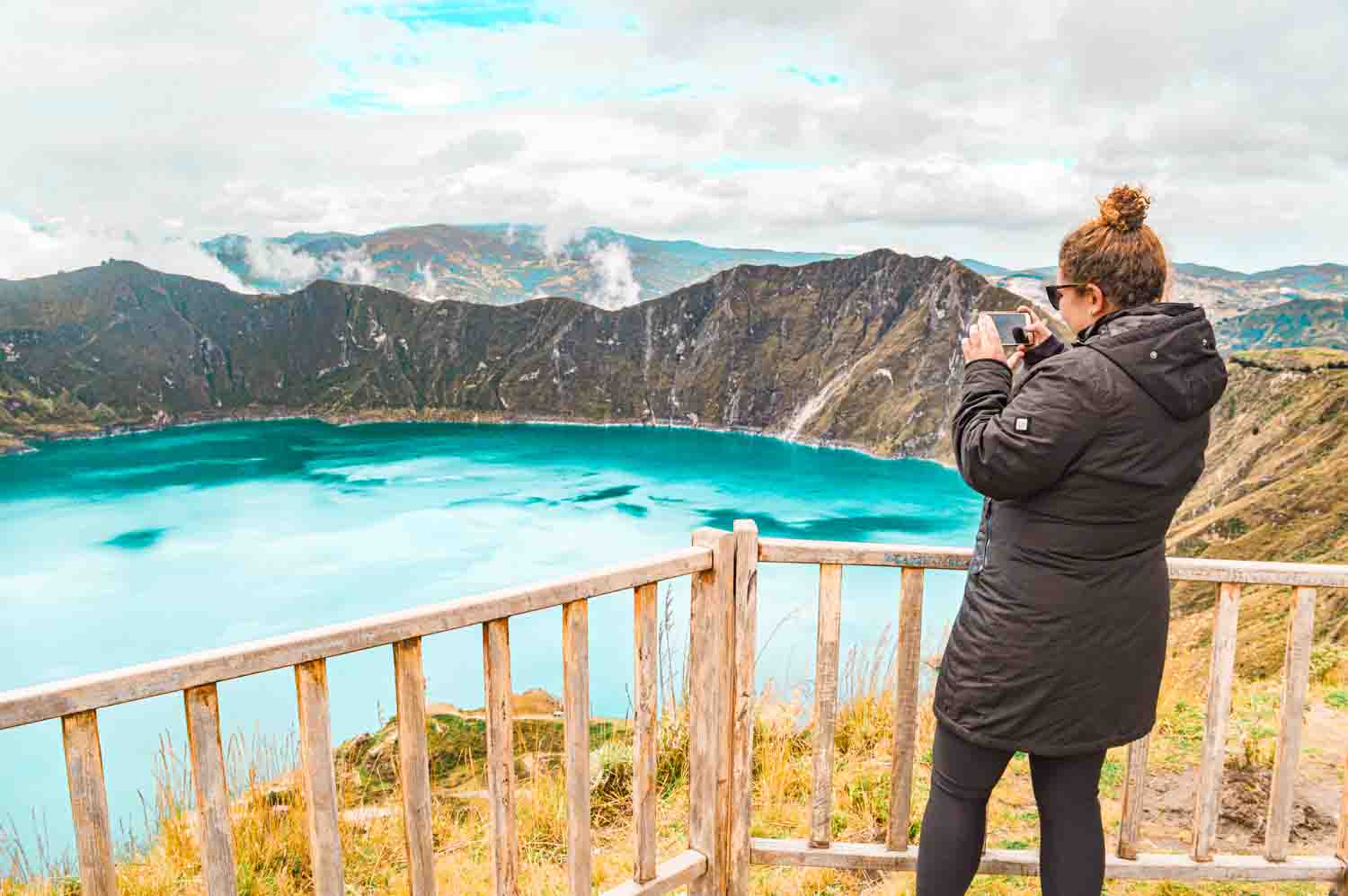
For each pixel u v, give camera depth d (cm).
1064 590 189
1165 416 179
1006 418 186
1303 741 442
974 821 220
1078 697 195
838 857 275
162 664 167
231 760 420
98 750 165
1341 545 7412
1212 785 270
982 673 202
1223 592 261
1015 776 391
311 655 185
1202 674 564
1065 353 186
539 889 323
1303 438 10419
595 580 228
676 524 12862
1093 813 210
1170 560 256
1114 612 190
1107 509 183
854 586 8512
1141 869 273
